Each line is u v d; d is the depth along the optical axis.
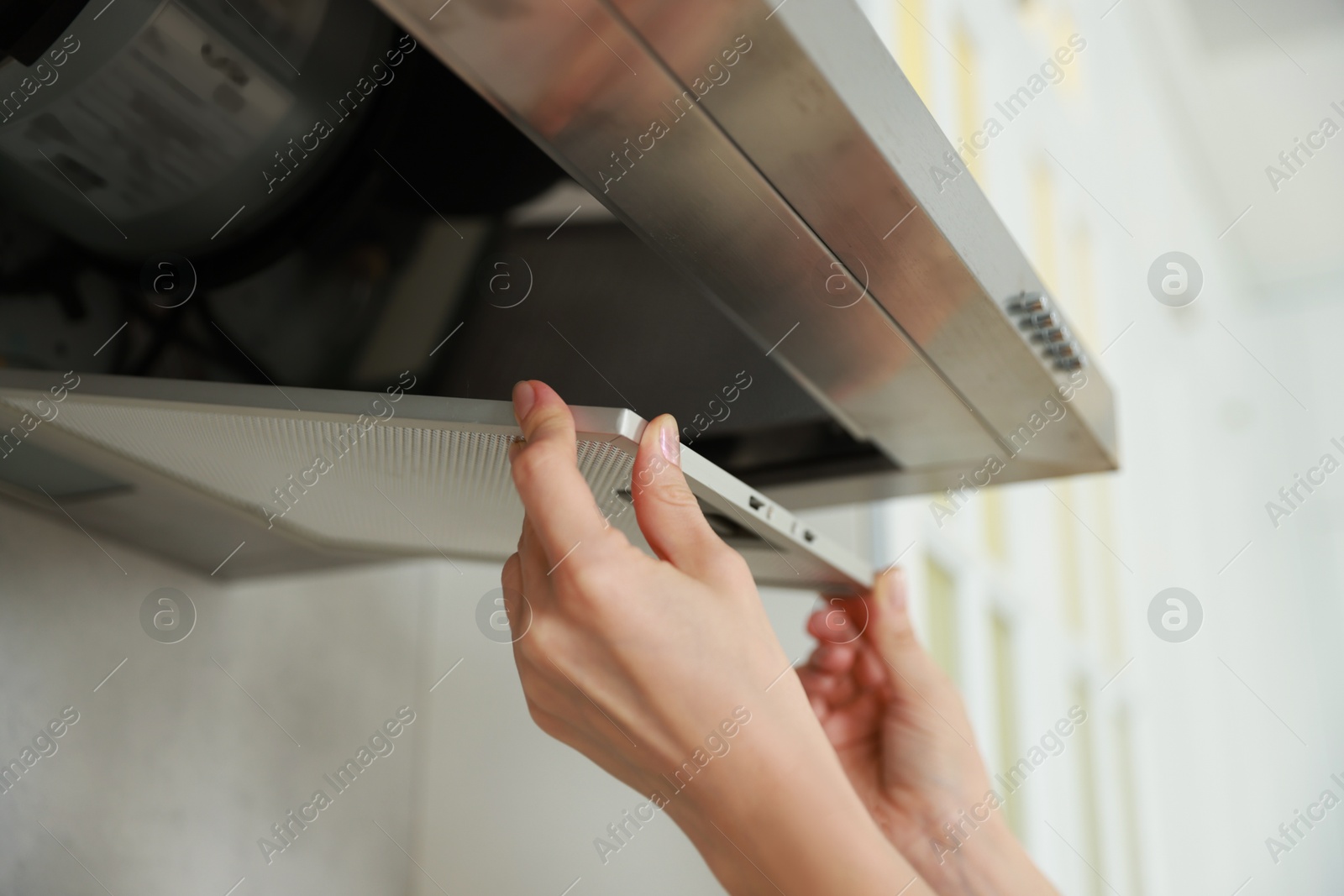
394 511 0.68
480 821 1.20
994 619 1.84
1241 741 3.46
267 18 0.42
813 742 0.43
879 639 0.83
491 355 0.59
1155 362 3.31
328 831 1.06
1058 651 2.04
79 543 0.81
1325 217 4.16
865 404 0.72
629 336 0.60
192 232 0.50
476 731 1.23
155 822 0.86
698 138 0.44
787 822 0.41
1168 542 3.14
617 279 0.56
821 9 0.39
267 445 0.53
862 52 0.43
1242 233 4.38
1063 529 2.34
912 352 0.63
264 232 0.51
